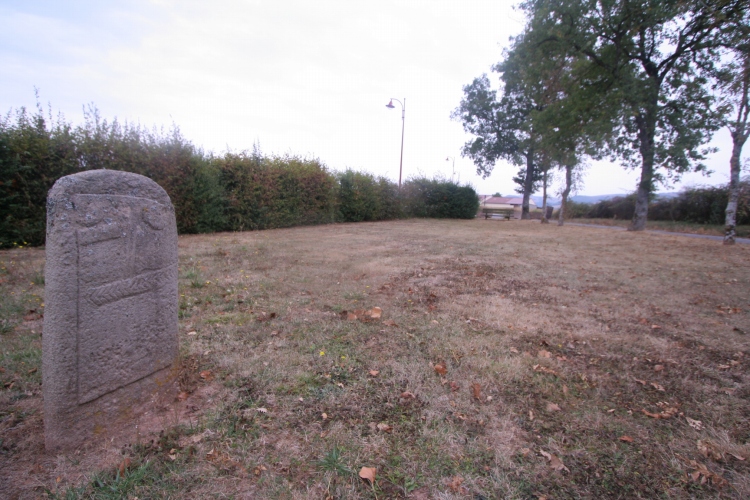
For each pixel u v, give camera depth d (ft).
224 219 44.62
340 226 58.29
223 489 6.42
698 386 10.53
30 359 10.46
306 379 9.98
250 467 6.94
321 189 59.41
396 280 21.35
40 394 8.99
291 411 8.63
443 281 21.47
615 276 24.26
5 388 9.16
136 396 8.09
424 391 9.64
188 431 7.82
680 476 7.18
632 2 49.47
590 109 55.93
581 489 6.78
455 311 16.15
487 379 10.45
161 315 8.46
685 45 51.52
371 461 7.20
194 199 40.50
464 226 67.36
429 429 8.20
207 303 15.88
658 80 55.93
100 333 7.29
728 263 29.19
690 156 53.78
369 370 10.61
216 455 7.18
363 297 17.74
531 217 126.62
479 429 8.32
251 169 47.24
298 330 13.37
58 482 6.41
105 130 33.60
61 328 6.73
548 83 58.80
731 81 38.42
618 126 53.52
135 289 7.83
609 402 9.68
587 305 17.85
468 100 104.99
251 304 16.07
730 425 8.77
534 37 55.83
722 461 7.60
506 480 6.86
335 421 8.34
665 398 9.91
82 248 6.86
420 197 90.38
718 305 18.13
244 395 9.18
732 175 40.42
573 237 48.88
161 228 8.32
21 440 7.41
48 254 6.65
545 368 11.27
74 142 30.81
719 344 13.42
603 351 12.75
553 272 25.11
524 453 7.59
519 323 15.03
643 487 6.88
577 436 8.25
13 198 28.07
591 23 52.31
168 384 8.74
